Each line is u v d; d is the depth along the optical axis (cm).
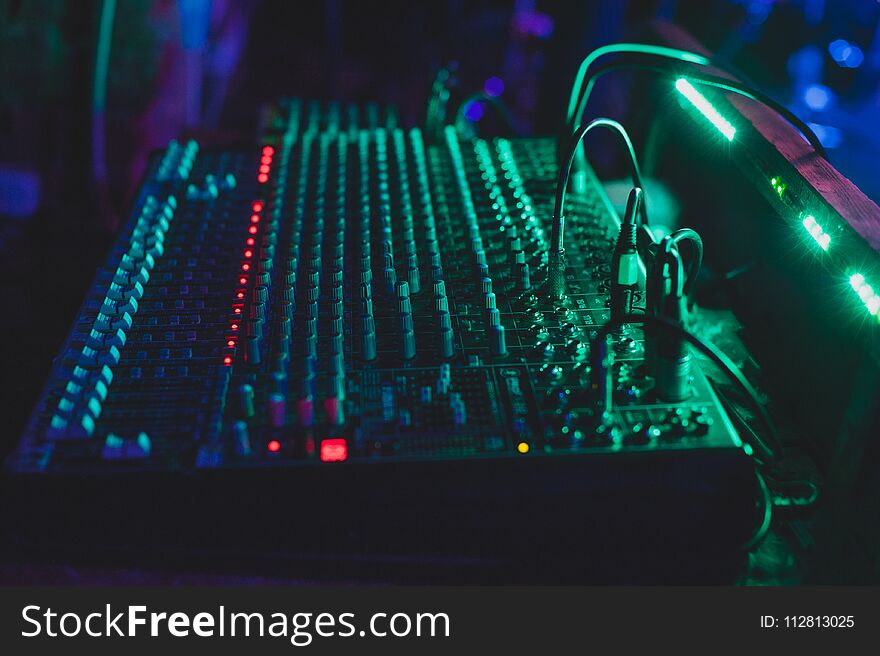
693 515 127
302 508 125
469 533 127
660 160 213
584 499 126
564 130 189
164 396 135
